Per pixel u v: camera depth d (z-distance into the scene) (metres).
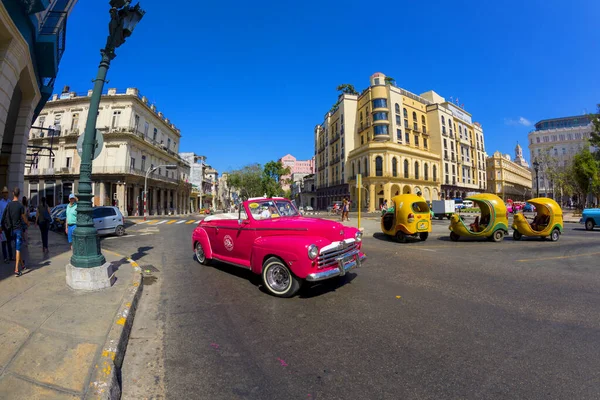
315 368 2.71
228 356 2.96
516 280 5.63
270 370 2.69
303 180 91.56
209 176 83.00
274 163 52.72
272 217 5.73
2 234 6.56
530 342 3.15
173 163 47.00
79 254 4.77
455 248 9.63
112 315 3.63
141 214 36.94
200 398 2.32
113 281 5.05
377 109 46.66
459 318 3.81
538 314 3.93
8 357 2.64
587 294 4.77
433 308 4.17
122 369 2.76
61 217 14.41
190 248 9.84
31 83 10.18
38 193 33.88
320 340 3.25
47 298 4.22
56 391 2.21
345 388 2.40
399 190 45.34
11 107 11.42
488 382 2.45
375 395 2.31
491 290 4.99
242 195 52.34
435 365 2.72
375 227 16.36
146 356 3.00
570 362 2.75
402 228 11.05
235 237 5.75
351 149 53.03
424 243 10.91
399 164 45.06
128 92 34.38
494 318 3.81
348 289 5.07
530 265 6.96
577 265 6.96
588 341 3.17
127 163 33.06
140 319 3.95
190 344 3.22
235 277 5.95
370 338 3.28
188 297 4.80
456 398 2.25
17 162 11.27
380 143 43.94
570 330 3.45
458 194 57.25
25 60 8.30
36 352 2.74
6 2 6.88
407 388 2.39
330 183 61.09
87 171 4.87
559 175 38.53
